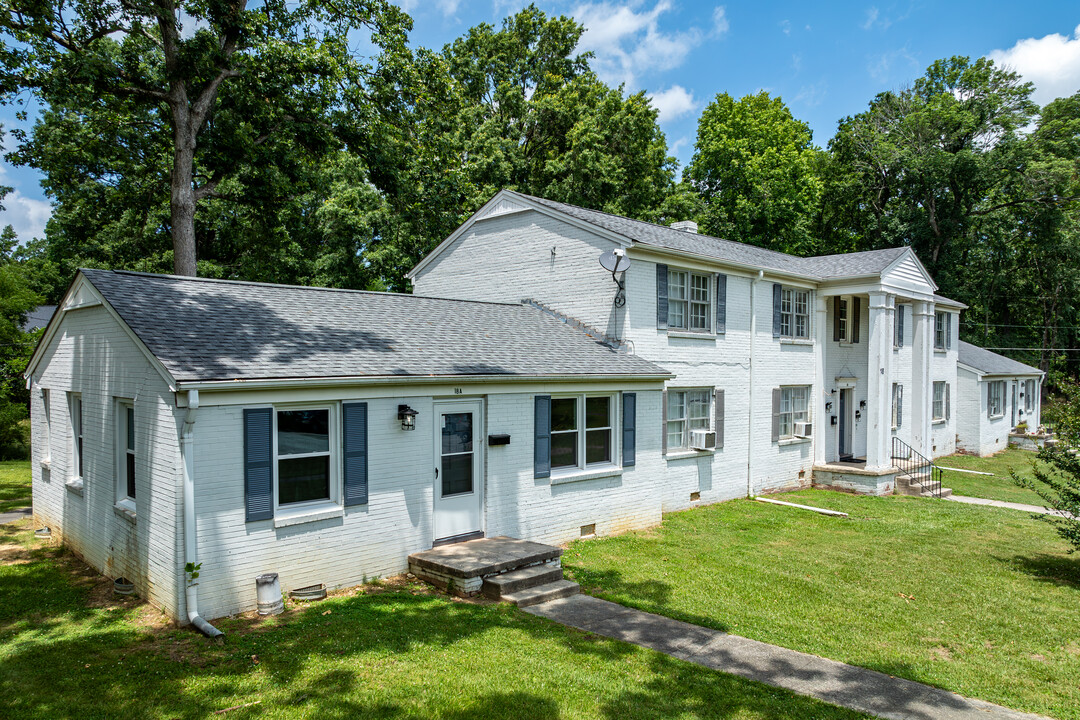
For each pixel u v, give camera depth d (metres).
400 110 18.62
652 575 10.38
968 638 8.16
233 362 8.16
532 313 15.55
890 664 7.23
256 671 6.37
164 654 6.77
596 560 11.13
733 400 17.47
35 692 5.93
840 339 21.70
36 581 9.35
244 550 7.99
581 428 12.64
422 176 20.58
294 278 27.70
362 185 26.69
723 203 38.19
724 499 17.31
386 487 9.44
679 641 7.62
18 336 25.84
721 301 17.00
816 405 20.47
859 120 41.88
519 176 30.08
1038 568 11.52
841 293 20.17
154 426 8.02
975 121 37.34
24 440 26.53
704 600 9.22
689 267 16.17
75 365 10.62
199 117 16.95
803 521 15.22
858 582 10.45
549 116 31.64
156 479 7.98
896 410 22.67
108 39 19.61
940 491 19.62
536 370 11.53
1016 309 47.03
